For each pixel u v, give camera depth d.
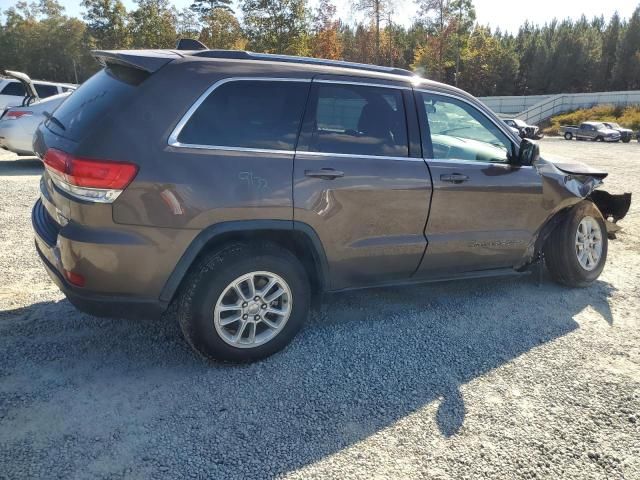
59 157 2.68
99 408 2.62
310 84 3.15
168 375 2.96
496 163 3.90
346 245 3.27
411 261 3.58
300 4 34.84
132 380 2.89
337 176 3.12
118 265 2.67
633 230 6.56
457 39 47.53
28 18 74.81
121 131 2.64
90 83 3.18
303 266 3.22
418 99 3.57
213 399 2.75
